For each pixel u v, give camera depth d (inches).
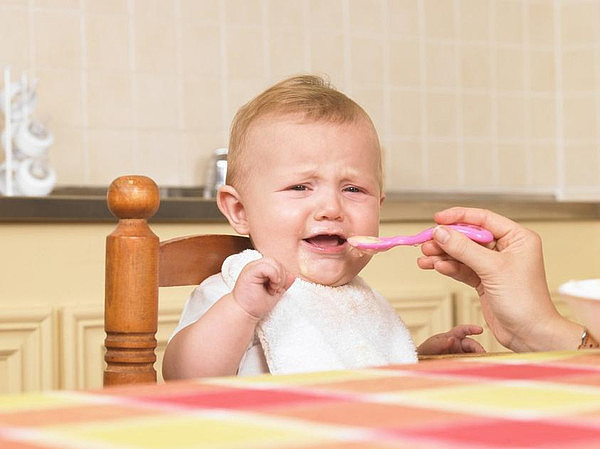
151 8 113.0
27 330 78.0
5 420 20.5
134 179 39.3
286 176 48.9
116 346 39.0
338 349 47.9
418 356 48.5
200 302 47.4
